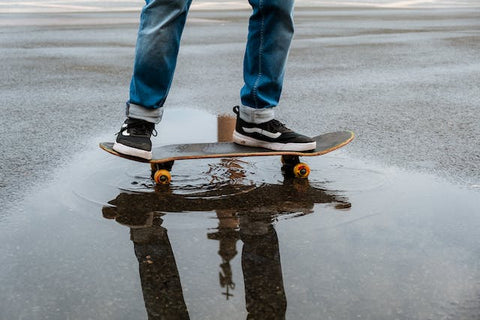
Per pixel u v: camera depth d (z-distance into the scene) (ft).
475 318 5.12
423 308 5.26
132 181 8.51
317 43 26.23
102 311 5.22
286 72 19.25
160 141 10.86
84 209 7.51
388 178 8.78
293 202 7.73
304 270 5.93
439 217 7.33
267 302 5.33
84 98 15.10
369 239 6.66
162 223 7.07
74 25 33.32
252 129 8.77
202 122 12.42
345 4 54.90
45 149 10.34
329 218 7.23
